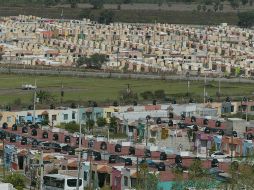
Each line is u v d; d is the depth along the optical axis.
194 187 159.50
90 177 175.12
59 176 171.62
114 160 188.50
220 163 181.62
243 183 159.25
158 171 171.62
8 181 178.00
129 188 169.38
